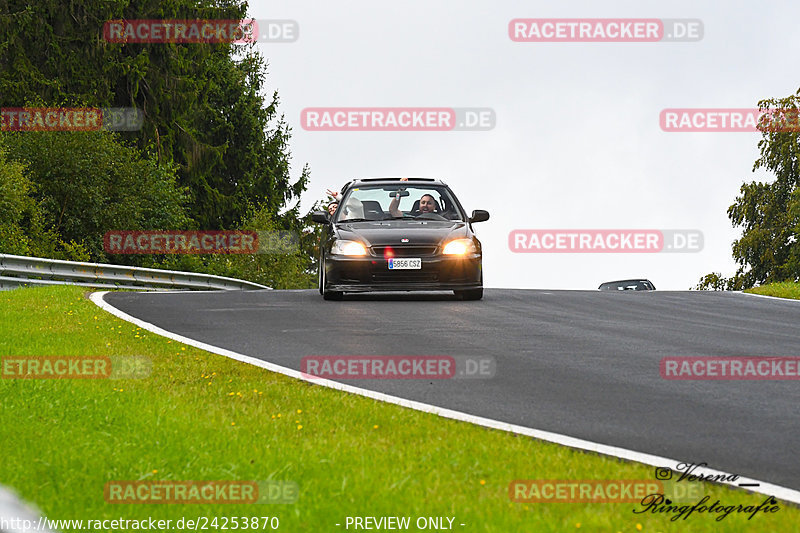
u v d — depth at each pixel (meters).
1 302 52.94
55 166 134.88
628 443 23.62
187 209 171.25
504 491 18.62
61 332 40.88
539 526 16.52
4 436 22.31
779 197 192.50
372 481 18.98
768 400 29.03
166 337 40.66
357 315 49.91
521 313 51.44
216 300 58.50
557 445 22.78
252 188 198.50
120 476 19.34
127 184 142.62
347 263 57.03
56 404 25.80
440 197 62.56
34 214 125.38
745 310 55.31
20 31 142.12
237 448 21.67
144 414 24.94
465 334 42.75
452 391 30.14
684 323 48.06
